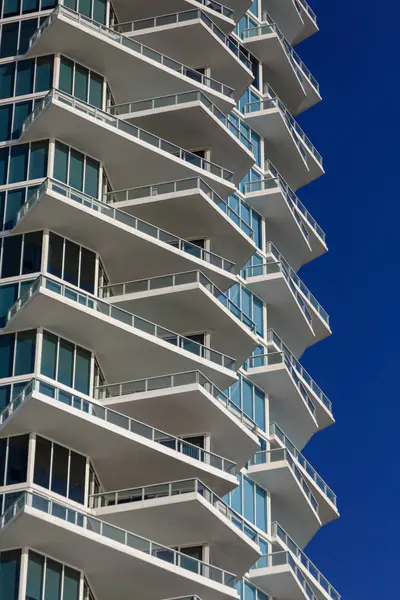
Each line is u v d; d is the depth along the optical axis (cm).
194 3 8525
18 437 6731
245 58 8900
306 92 10119
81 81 7950
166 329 7362
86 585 6594
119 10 8475
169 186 7825
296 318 8981
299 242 9331
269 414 8700
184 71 8262
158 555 6619
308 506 8362
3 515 6431
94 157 7750
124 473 7006
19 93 7850
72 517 6444
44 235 7325
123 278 7662
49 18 7938
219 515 6881
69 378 7038
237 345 7812
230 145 8331
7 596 6288
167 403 7162
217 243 8075
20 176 7550
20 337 7038
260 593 7919
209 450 7319
